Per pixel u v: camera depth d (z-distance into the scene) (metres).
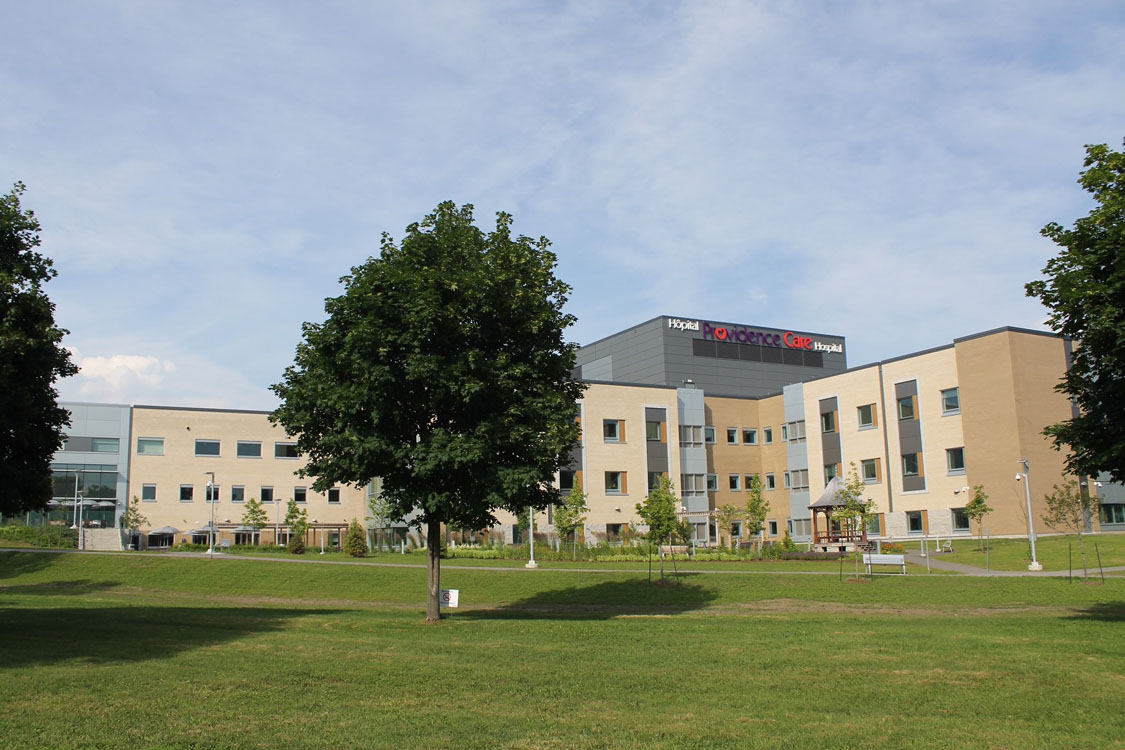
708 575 37.78
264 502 70.19
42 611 25.47
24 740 10.06
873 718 11.45
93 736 10.30
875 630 20.19
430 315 21.47
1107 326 17.69
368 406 22.42
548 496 25.30
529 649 17.58
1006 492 51.72
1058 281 19.27
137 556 46.44
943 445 55.94
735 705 12.29
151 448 67.88
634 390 67.44
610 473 65.38
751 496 55.22
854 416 62.97
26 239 19.48
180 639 18.78
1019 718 11.35
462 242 23.66
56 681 13.36
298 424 23.53
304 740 10.34
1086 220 19.25
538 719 11.47
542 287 24.58
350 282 23.53
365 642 18.64
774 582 34.97
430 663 15.66
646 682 13.89
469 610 30.11
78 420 66.12
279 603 34.00
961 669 14.52
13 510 19.45
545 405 23.78
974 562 42.44
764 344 86.00
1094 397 19.62
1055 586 31.30
